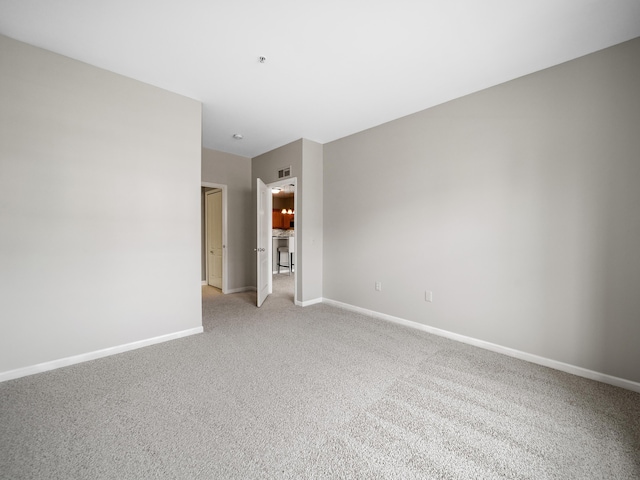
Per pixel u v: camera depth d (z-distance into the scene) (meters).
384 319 3.70
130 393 1.97
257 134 4.13
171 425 1.65
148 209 2.78
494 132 2.71
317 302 4.54
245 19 1.90
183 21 1.92
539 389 2.05
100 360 2.47
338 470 1.34
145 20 1.92
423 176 3.27
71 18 1.90
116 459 1.39
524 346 2.55
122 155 2.62
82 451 1.44
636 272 2.02
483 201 2.78
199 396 1.94
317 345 2.85
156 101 2.81
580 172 2.24
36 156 2.21
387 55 2.29
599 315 2.17
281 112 3.38
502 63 2.37
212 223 5.93
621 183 2.06
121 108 2.60
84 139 2.42
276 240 7.99
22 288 2.17
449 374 2.27
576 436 1.58
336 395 1.97
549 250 2.40
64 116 2.33
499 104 2.68
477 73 2.52
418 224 3.32
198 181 3.11
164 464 1.37
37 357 2.24
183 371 2.29
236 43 2.16
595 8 1.76
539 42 2.10
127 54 2.30
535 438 1.56
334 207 4.36
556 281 2.37
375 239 3.79
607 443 1.53
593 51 2.17
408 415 1.75
